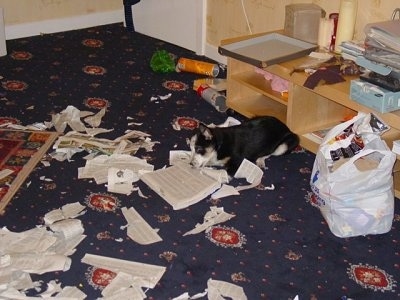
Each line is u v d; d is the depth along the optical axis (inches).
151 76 142.7
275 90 112.6
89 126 116.8
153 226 87.4
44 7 173.5
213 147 97.1
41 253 80.3
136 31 177.0
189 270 78.8
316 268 80.0
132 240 84.3
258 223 88.9
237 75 119.1
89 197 93.7
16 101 127.5
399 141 90.9
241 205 93.0
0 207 90.6
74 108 122.8
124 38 171.2
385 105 86.4
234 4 144.3
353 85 90.0
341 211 84.2
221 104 124.3
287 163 105.3
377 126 87.4
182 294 74.5
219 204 92.9
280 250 83.3
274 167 104.0
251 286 76.5
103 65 149.6
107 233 85.6
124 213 90.1
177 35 164.6
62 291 74.2
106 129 115.6
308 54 108.5
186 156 104.7
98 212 90.2
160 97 130.7
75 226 85.6
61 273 77.4
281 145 104.2
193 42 160.7
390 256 82.4
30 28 172.4
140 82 139.0
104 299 73.0
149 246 83.1
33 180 98.0
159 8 165.8
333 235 86.4
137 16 174.2
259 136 101.2
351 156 86.9
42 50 159.6
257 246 84.0
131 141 110.7
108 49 161.6
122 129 115.9
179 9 160.1
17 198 93.2
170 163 103.3
